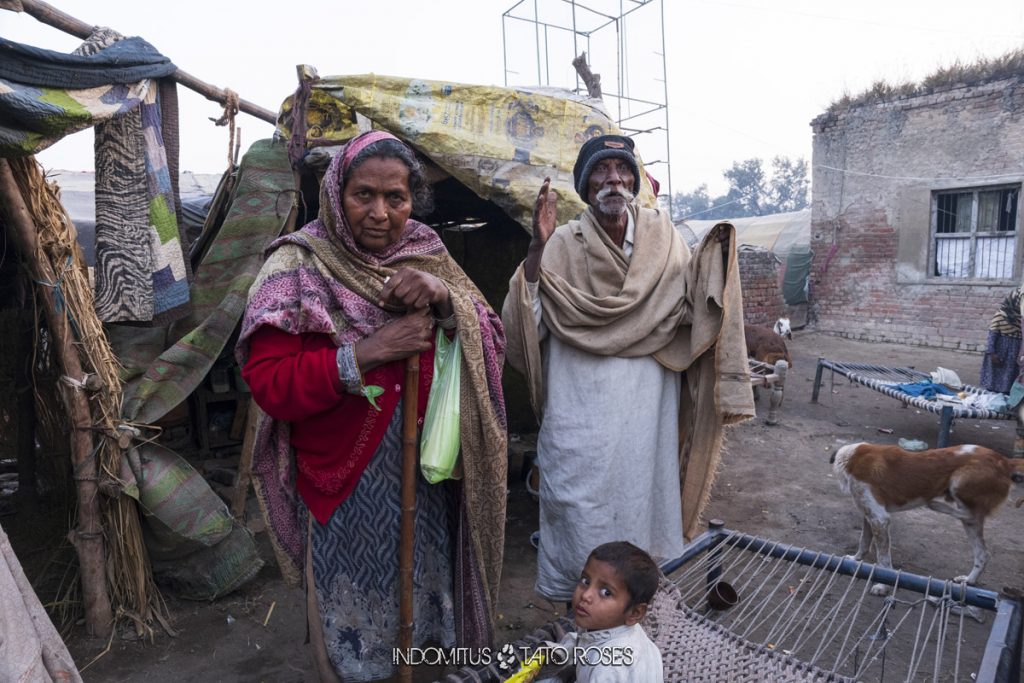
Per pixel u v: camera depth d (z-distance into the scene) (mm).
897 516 4496
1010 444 6312
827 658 2832
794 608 3234
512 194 3477
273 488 1769
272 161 4098
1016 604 2133
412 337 1566
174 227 3582
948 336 11945
